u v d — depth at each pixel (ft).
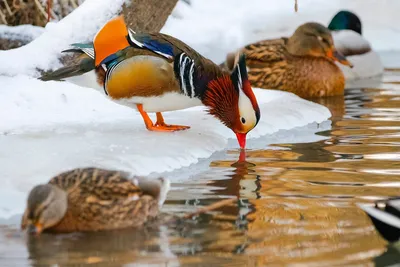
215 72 44.86
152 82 43.19
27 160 37.70
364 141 45.52
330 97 62.23
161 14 53.78
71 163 37.50
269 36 78.23
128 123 46.62
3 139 41.55
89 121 47.14
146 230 30.50
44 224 29.71
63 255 27.86
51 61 51.06
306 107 53.67
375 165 39.93
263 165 40.32
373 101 59.41
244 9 84.69
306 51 63.16
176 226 30.89
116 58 43.11
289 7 86.84
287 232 30.01
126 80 43.06
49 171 36.32
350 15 77.05
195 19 80.23
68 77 43.96
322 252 27.86
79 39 51.65
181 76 43.78
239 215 32.04
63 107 48.80
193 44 73.82
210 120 48.34
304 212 32.40
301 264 26.76
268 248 28.35
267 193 35.14
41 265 26.91
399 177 37.58
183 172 38.96
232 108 44.39
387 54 80.64
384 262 26.89
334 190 35.47
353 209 32.73
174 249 28.37
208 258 27.45
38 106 48.21
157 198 31.65
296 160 41.29
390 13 87.71
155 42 43.57
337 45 70.64
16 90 48.78
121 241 29.30
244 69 44.62
